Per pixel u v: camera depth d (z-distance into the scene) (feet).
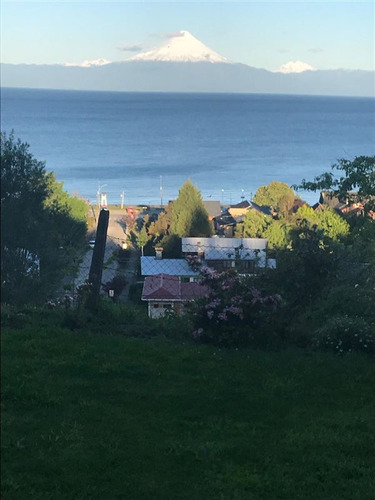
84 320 38.73
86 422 25.86
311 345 36.99
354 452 24.82
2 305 36.22
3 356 32.42
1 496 20.21
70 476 21.72
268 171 554.05
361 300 39.83
